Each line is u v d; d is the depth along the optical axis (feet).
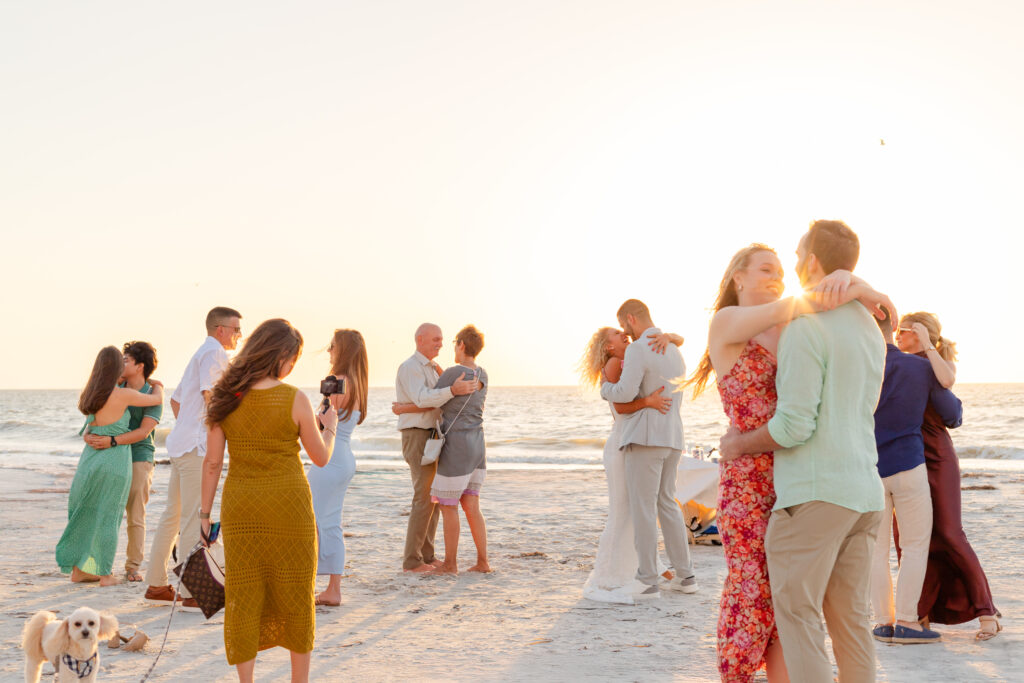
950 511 17.44
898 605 17.40
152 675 15.34
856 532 11.09
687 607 20.61
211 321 20.39
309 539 13.69
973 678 14.83
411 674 15.42
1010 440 122.11
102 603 21.04
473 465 25.00
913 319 18.34
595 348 21.99
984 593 17.33
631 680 14.94
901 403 17.17
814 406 10.67
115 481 23.35
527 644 17.39
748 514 11.57
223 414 13.55
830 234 11.53
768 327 11.20
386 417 204.74
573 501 43.78
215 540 14.20
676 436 21.54
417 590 22.70
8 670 15.49
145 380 24.94
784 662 11.51
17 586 22.91
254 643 13.41
